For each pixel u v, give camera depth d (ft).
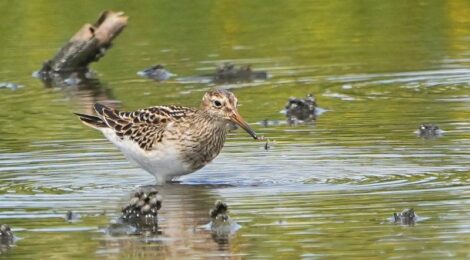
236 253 37.73
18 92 68.23
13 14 82.53
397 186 45.42
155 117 49.37
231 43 77.92
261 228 40.34
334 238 38.91
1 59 75.51
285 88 67.15
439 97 63.36
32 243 39.52
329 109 61.26
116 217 42.42
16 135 56.90
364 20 82.74
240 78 70.13
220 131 49.26
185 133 48.52
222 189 46.39
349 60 73.51
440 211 41.68
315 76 69.92
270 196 44.65
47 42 77.92
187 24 81.61
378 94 64.85
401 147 51.96
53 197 45.52
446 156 50.06
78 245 39.24
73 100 65.57
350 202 43.24
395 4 86.07
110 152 53.01
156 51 76.64
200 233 40.24
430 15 83.20
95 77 72.02
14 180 48.32
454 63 71.67
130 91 67.51
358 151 51.47
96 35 73.26
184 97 65.31
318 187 45.75
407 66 71.41
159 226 41.27
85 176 49.01
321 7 85.20
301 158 50.65
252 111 61.36
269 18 83.10
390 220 40.78
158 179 48.75
